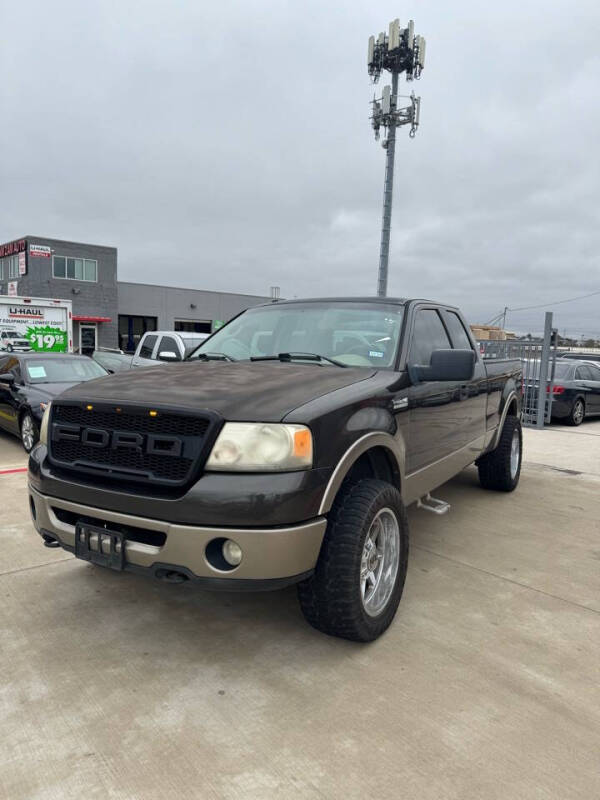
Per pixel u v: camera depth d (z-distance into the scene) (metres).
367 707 2.56
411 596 3.70
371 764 2.21
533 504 5.98
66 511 3.02
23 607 3.45
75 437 2.95
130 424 2.79
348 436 2.87
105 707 2.54
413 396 3.65
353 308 4.22
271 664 2.89
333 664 2.90
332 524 2.86
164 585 3.78
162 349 11.88
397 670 2.85
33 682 2.71
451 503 5.96
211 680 2.75
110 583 3.79
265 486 2.53
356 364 3.71
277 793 2.06
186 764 2.20
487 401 5.44
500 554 4.49
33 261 36.28
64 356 9.34
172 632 3.19
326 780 2.13
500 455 6.14
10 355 9.35
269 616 3.40
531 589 3.85
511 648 3.09
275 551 2.54
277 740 2.34
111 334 39.53
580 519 5.46
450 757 2.25
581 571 4.18
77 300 38.09
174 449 2.62
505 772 2.18
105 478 2.84
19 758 2.22
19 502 5.58
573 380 13.35
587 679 2.81
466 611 3.50
